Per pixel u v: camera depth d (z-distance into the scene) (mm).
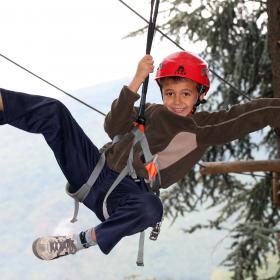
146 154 3852
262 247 12703
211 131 3961
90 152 3885
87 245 3725
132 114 3928
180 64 3982
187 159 4094
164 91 4051
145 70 3799
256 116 3938
